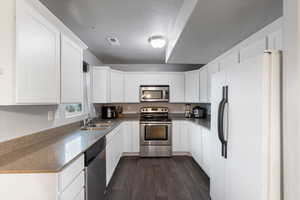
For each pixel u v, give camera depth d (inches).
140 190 97.1
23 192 43.7
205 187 100.5
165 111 180.7
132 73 171.8
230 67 64.1
